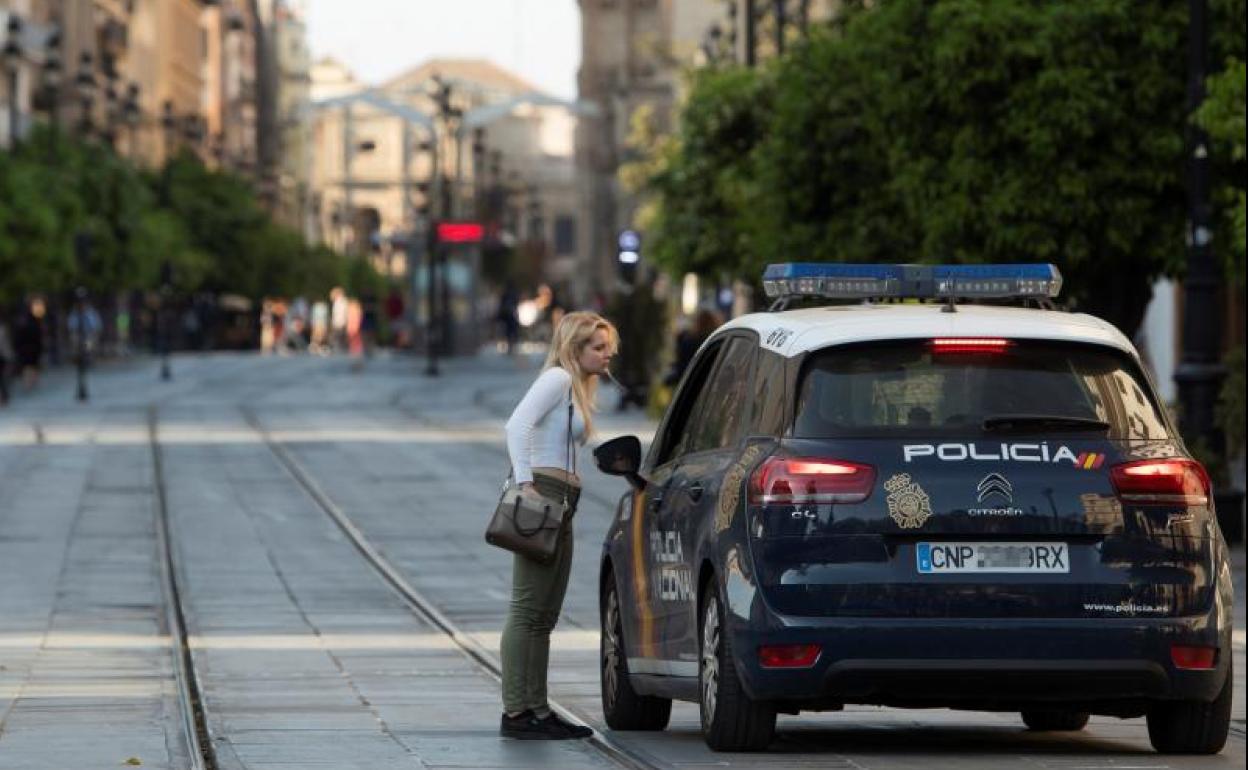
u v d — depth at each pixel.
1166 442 20.73
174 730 24.31
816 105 62.97
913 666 20.16
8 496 60.84
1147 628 20.28
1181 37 52.75
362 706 26.92
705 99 89.50
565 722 23.73
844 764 21.08
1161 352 84.19
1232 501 47.19
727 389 22.45
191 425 89.12
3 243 136.25
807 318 21.56
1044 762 21.36
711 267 93.00
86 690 28.39
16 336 116.50
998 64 52.75
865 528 20.23
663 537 22.83
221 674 30.48
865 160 62.44
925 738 23.91
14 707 26.47
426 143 162.25
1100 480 20.38
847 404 20.58
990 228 53.59
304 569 46.03
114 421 91.25
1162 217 53.78
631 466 23.56
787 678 20.25
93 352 152.38
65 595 41.12
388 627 36.94
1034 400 20.58
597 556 48.62
